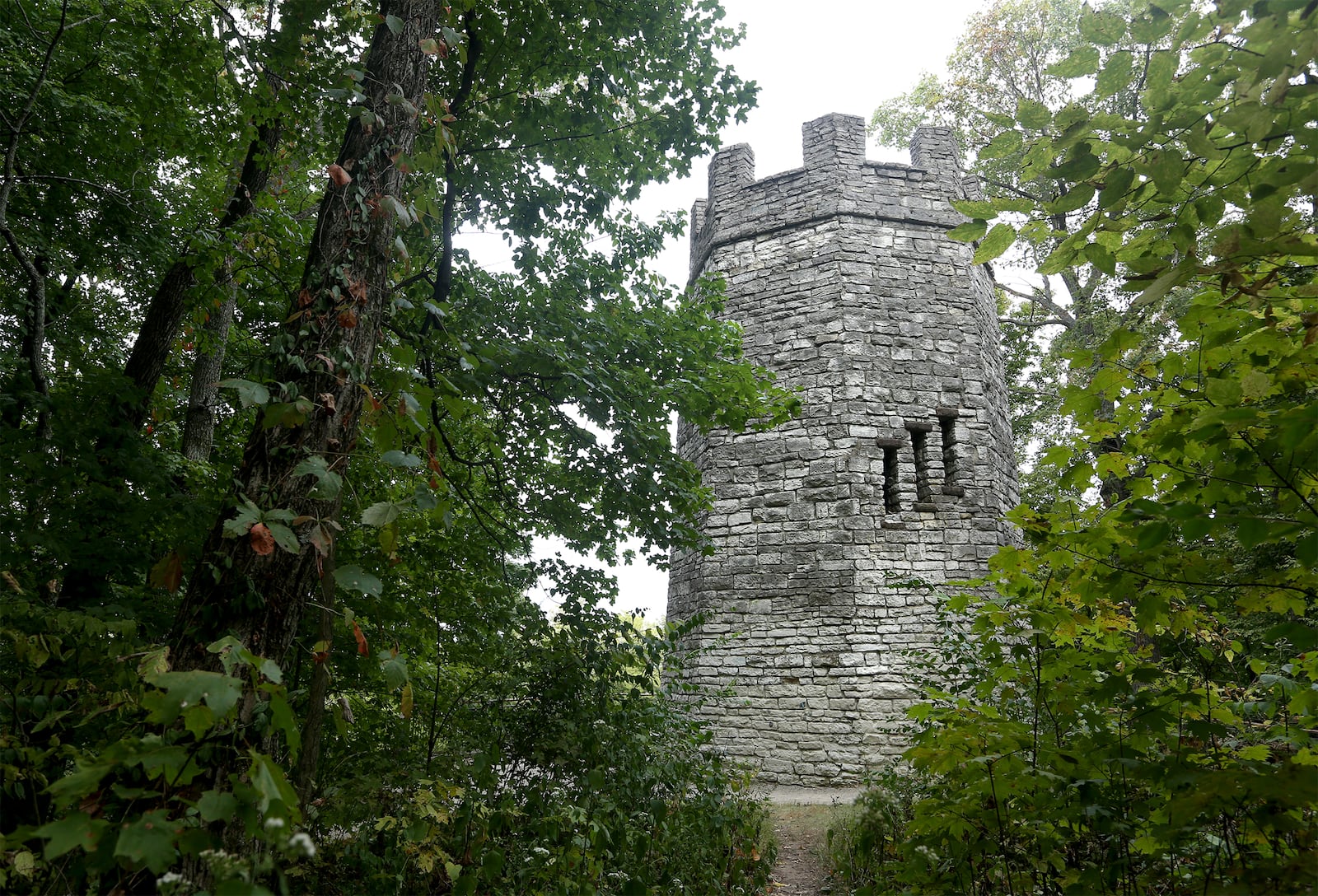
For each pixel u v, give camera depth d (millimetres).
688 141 7367
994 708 3197
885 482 12359
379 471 6426
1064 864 2830
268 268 7121
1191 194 2557
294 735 1765
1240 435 2338
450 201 6148
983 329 13336
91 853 1643
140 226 7180
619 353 6711
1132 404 2848
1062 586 3121
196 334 6996
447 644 5902
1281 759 2756
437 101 3520
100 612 4016
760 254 13625
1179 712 2730
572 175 7355
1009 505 12969
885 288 12898
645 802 5223
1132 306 2354
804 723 11180
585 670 5621
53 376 7316
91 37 6918
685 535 7043
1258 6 2033
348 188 3264
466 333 5957
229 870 1537
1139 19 2277
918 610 11367
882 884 4426
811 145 13727
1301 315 2502
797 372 12664
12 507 4617
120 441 5055
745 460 12594
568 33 6852
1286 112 2170
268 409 2572
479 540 6422
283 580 2656
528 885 4133
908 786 6109
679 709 6672
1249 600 2631
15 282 6793
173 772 1658
